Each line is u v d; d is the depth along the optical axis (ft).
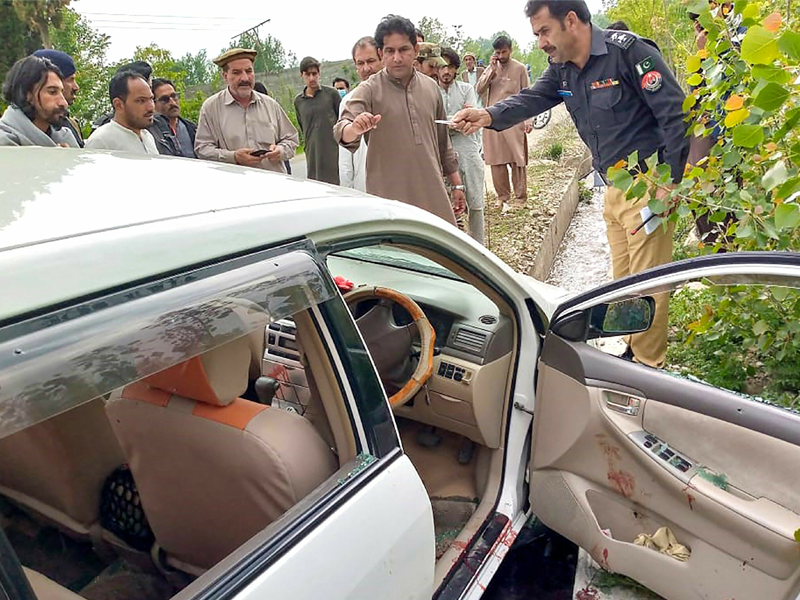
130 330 2.82
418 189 11.82
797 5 8.11
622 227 10.80
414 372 6.55
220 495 4.06
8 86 10.25
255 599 3.04
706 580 5.02
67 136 11.46
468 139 16.99
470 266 6.01
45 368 2.53
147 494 4.42
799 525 4.46
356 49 15.10
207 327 3.10
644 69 9.24
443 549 6.26
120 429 4.27
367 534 3.65
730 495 4.85
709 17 7.56
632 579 5.65
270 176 4.79
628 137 9.93
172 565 4.69
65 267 2.78
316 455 3.97
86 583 4.85
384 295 6.85
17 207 3.34
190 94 60.90
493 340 6.77
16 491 5.09
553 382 6.19
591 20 9.74
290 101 49.49
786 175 6.05
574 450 5.96
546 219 20.56
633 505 5.59
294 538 3.34
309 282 3.71
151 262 3.03
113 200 3.59
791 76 5.89
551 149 31.65
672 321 10.34
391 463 4.04
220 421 3.91
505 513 6.33
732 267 5.01
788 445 4.63
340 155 14.76
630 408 5.53
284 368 6.08
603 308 5.98
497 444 6.89
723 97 8.13
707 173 7.73
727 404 4.99
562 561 6.75
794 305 7.24
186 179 4.25
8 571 2.50
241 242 3.46
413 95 11.47
